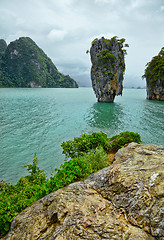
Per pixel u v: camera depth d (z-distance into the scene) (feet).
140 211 8.35
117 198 10.03
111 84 213.25
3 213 13.57
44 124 88.53
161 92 236.43
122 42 214.48
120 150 23.21
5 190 19.67
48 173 37.09
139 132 71.26
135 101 236.43
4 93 351.46
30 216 11.16
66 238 8.03
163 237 6.78
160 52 257.55
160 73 228.22
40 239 8.74
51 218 10.08
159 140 60.03
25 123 90.94
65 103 197.98
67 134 69.36
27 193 17.21
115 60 210.79
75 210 9.84
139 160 13.37
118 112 132.57
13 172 38.47
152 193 9.01
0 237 12.67
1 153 49.62
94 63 224.53
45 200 12.27
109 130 75.10
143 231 7.36
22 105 169.99
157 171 10.71
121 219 8.44
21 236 9.55
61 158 45.65
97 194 11.19
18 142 59.77
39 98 259.19
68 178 14.57
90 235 7.83
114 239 7.30
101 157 21.33
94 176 13.65
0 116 110.01
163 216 7.55
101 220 8.63
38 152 50.24
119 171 12.35
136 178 10.73
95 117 109.50
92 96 332.39
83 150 31.48
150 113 127.75
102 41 217.97
